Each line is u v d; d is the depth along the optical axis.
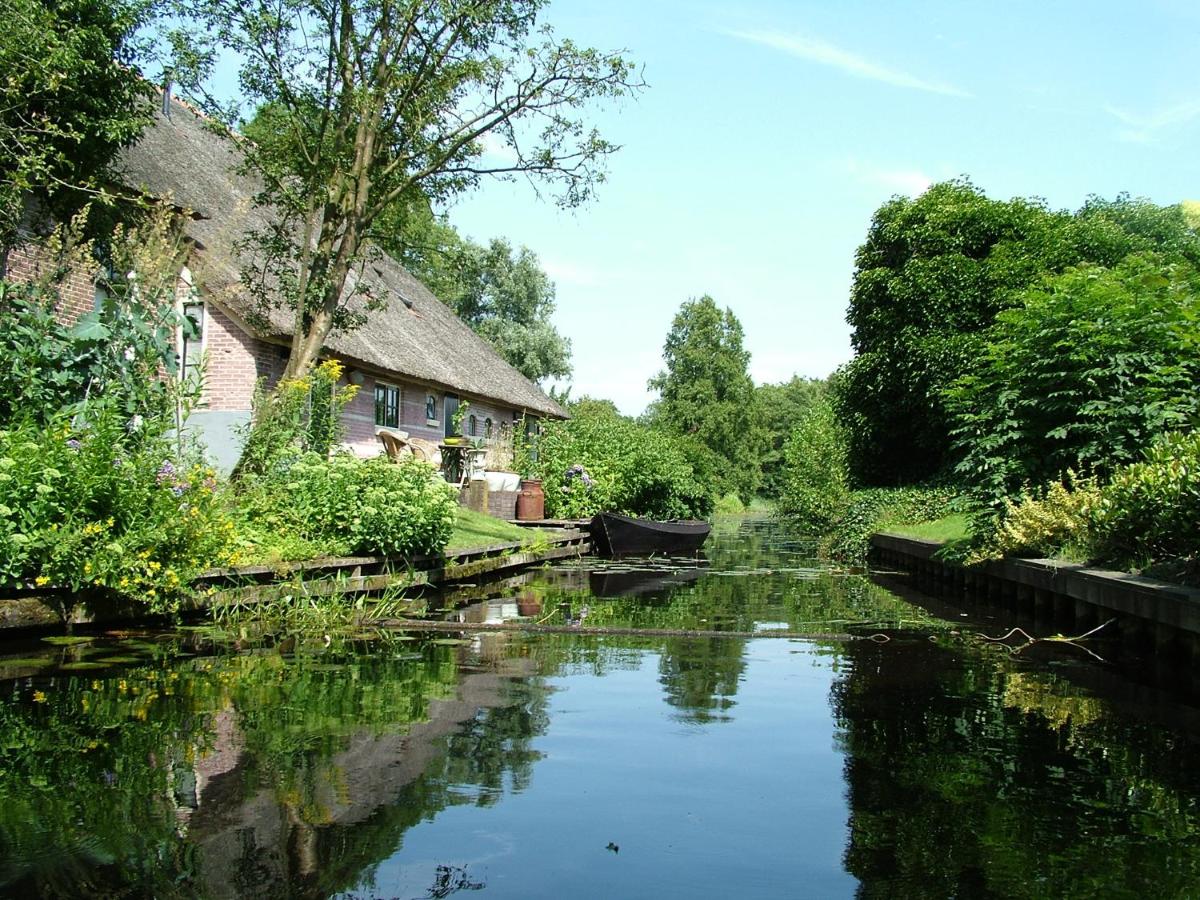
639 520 19.97
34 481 6.56
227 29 13.80
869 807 3.40
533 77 14.93
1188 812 3.37
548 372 49.09
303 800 3.31
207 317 15.82
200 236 16.09
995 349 11.50
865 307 22.91
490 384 28.05
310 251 14.87
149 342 8.65
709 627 8.42
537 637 7.58
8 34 9.80
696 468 35.59
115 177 12.55
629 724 4.59
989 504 11.03
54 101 10.62
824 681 5.87
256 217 20.81
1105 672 6.32
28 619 6.54
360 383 19.50
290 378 13.49
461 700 5.03
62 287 11.73
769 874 2.77
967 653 7.12
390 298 26.03
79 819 3.07
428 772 3.68
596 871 2.76
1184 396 10.01
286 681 5.42
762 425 70.62
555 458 24.05
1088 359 10.45
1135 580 7.32
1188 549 7.35
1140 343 10.44
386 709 4.75
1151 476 7.64
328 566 9.55
